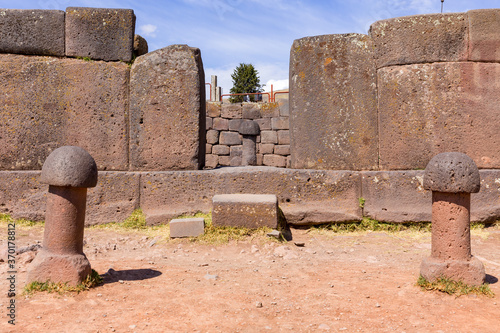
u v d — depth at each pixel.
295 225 6.35
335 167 6.59
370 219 6.34
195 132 6.71
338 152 6.59
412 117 6.41
